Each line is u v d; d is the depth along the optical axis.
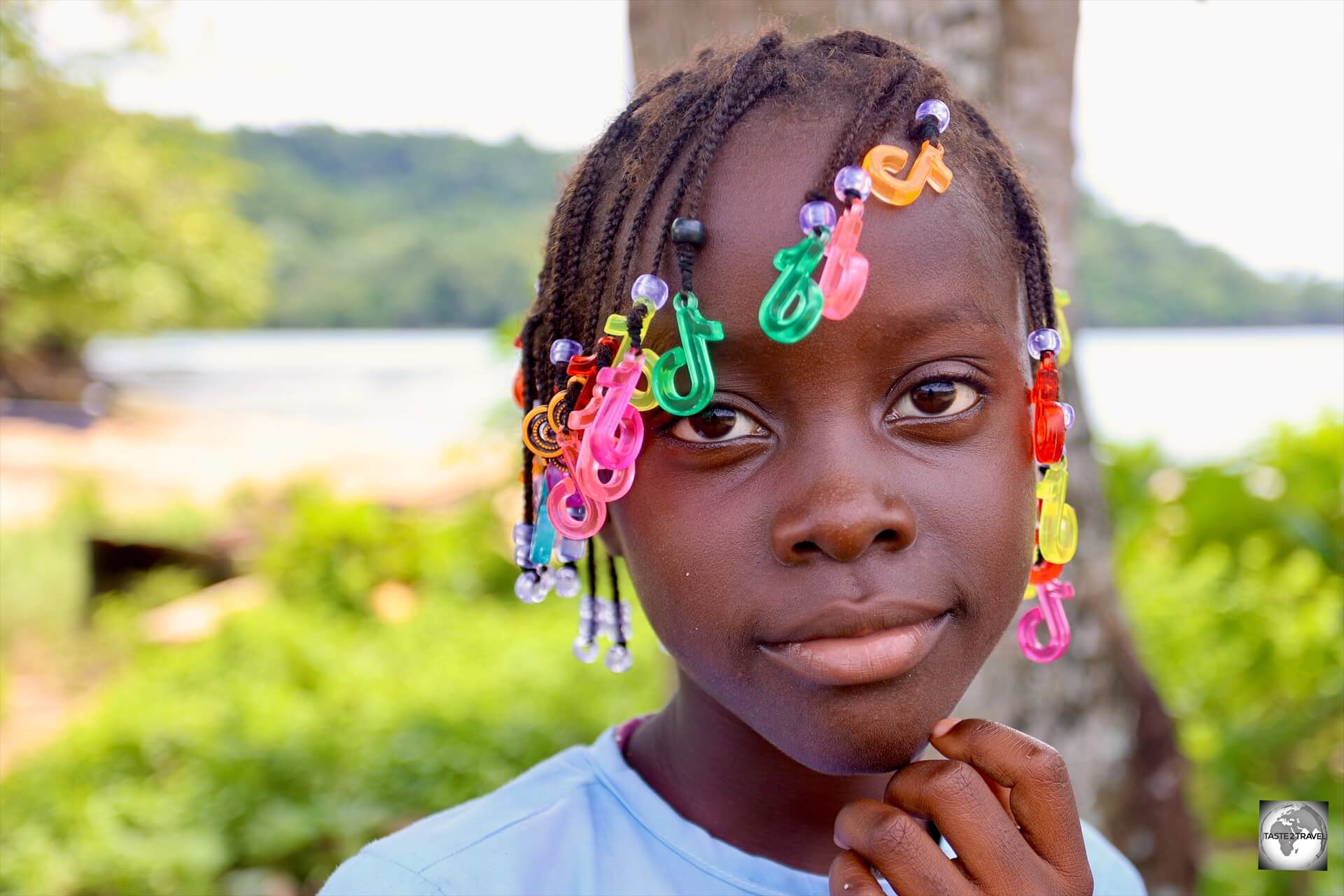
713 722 1.27
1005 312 1.12
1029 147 2.45
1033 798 1.13
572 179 1.30
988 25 2.36
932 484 1.04
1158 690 2.85
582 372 1.13
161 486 14.20
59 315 21.44
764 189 1.04
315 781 5.34
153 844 4.99
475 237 47.28
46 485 14.62
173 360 35.78
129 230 21.02
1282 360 22.94
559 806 1.30
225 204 24.64
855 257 0.97
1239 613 5.10
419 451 16.19
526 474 1.38
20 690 8.27
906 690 1.02
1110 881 1.52
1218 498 5.23
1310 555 5.16
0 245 19.34
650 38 2.46
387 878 1.23
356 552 9.11
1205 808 4.21
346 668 7.00
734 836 1.27
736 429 1.05
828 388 1.01
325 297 45.59
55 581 9.55
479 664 6.83
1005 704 2.49
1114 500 5.29
